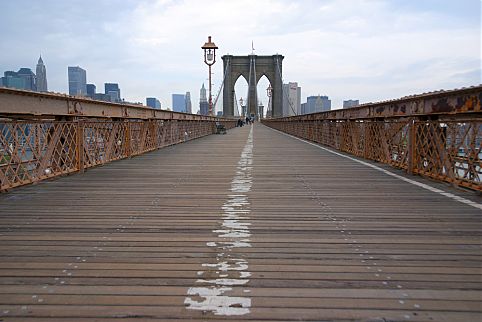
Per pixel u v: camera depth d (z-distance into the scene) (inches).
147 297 73.3
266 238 108.2
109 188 182.4
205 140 605.3
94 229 116.1
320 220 127.2
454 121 184.9
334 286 78.0
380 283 79.4
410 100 222.1
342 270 86.0
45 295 73.9
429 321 65.3
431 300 72.2
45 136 202.2
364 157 316.8
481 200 157.4
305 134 629.0
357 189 182.1
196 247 100.7
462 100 165.3
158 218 128.8
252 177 217.5
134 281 80.1
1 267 87.0
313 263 90.0
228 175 224.8
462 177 180.2
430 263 90.0
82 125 235.1
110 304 70.5
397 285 78.5
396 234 112.1
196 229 116.4
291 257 93.8
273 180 207.3
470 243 104.1
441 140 201.0
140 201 154.3
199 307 69.7
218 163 286.7
